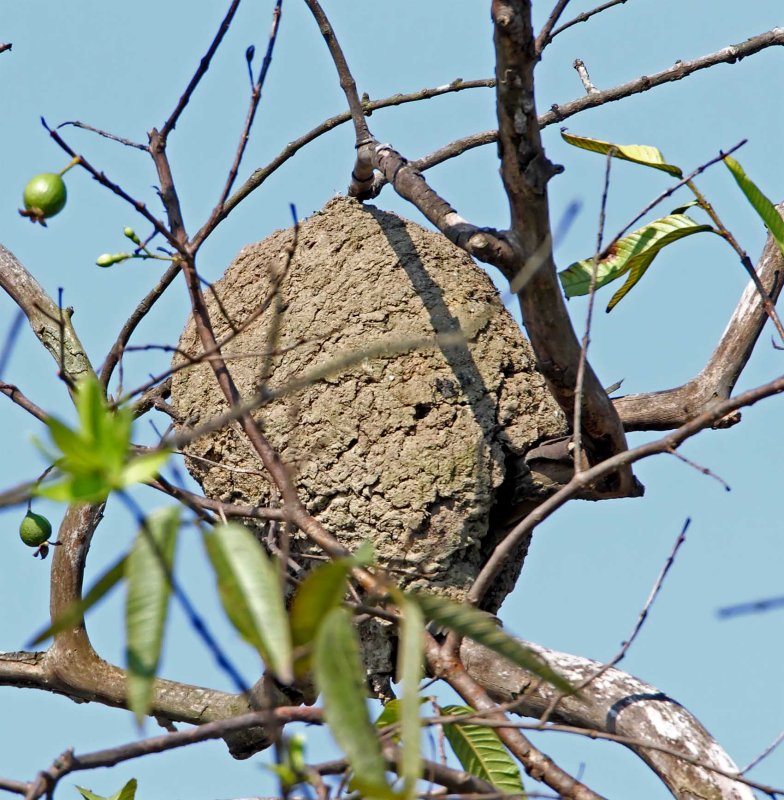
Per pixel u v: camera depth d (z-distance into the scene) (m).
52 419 5.36
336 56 15.33
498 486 13.84
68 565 15.47
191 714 14.24
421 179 12.38
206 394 14.91
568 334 11.20
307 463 14.05
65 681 15.34
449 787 8.19
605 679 11.88
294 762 6.99
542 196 10.31
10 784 7.44
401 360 14.38
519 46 9.69
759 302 14.33
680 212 11.91
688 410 14.35
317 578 5.68
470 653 12.46
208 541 5.62
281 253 15.58
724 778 10.83
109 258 10.20
